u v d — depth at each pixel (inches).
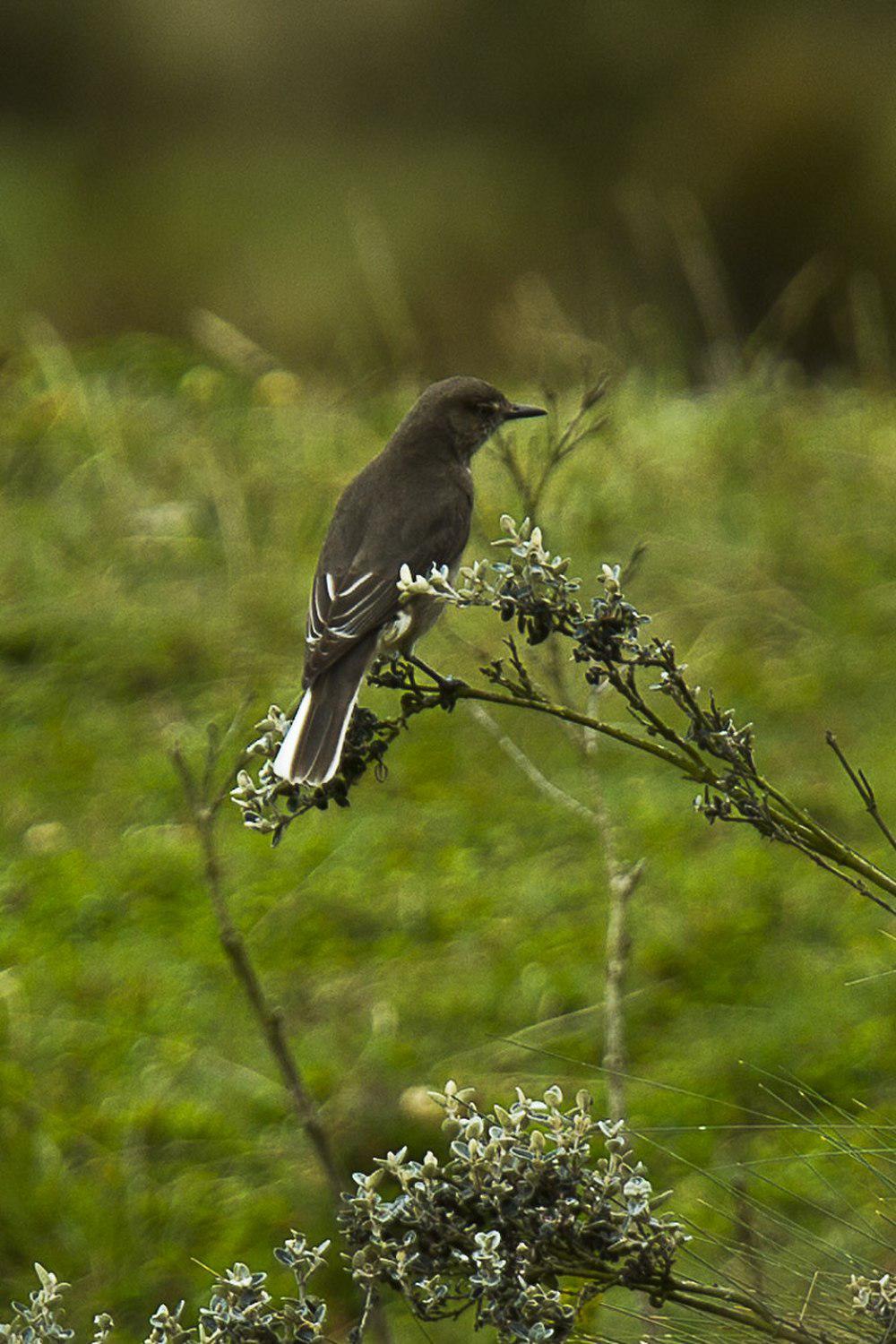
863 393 703.1
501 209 1166.3
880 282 1011.3
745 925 390.9
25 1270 311.7
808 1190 296.0
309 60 1408.7
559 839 439.8
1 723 511.2
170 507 596.7
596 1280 176.9
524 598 198.7
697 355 928.9
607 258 1079.0
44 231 1214.9
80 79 1427.2
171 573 575.8
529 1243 173.2
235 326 1074.1
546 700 203.2
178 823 457.7
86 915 416.5
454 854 433.7
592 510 570.9
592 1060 355.9
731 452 618.8
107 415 653.9
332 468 621.3
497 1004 374.9
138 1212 320.5
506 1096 344.8
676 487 589.0
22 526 590.2
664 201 1066.1
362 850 439.2
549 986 378.3
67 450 636.7
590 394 379.2
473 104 1306.6
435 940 402.3
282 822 217.3
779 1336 181.5
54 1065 363.6
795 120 1067.9
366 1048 361.7
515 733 487.8
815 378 908.0
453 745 488.4
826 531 569.6
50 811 467.5
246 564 567.2
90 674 525.3
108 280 1145.4
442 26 1360.7
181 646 533.3
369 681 228.1
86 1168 332.5
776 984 371.6
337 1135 338.3
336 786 226.5
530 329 743.7
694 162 1097.4
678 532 569.3
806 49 1142.3
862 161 1056.8
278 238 1171.9
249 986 268.5
